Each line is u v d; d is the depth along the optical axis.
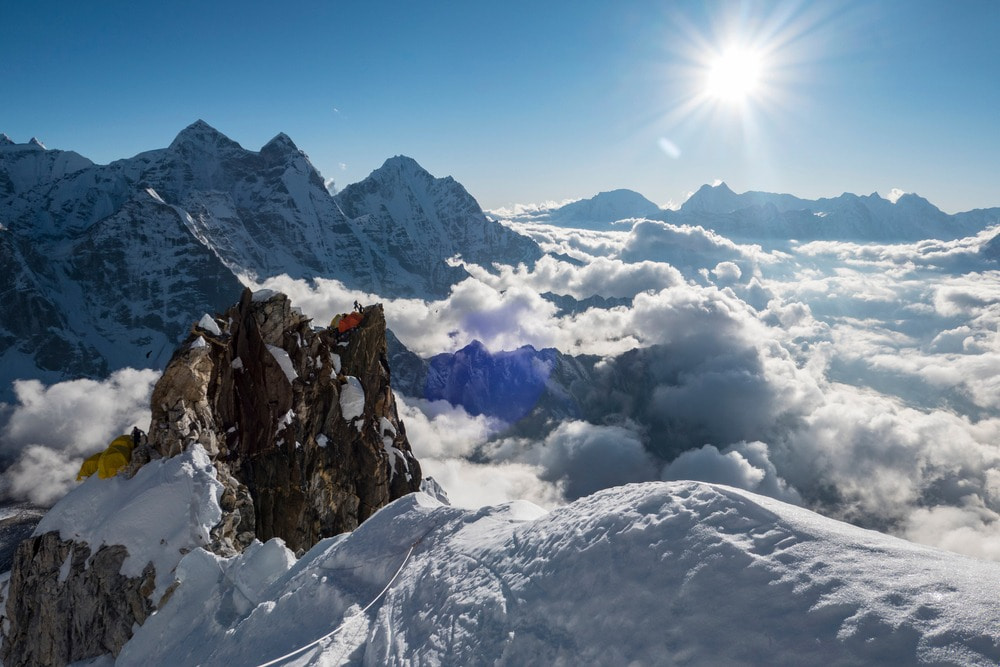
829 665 4.89
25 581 19.77
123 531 19.03
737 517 6.96
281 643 10.67
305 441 30.59
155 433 22.53
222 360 28.06
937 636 4.65
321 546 14.09
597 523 8.11
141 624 17.12
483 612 7.98
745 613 5.75
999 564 5.51
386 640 8.80
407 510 13.32
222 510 19.89
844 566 5.81
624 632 6.29
